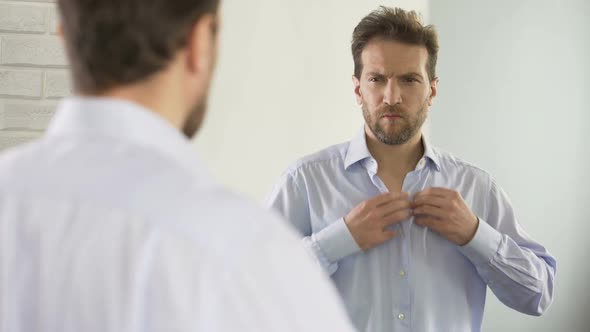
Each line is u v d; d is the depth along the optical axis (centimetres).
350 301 167
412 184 177
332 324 59
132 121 61
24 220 58
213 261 55
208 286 55
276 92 241
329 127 243
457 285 171
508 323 292
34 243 58
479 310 176
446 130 287
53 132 63
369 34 172
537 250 182
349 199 176
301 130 242
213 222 57
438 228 167
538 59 296
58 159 60
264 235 58
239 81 239
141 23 60
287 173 181
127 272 56
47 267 57
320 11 243
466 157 289
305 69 242
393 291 167
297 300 57
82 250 57
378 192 176
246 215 58
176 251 55
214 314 55
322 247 165
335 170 179
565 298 297
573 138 299
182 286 55
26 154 62
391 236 166
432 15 285
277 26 241
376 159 179
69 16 62
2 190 60
